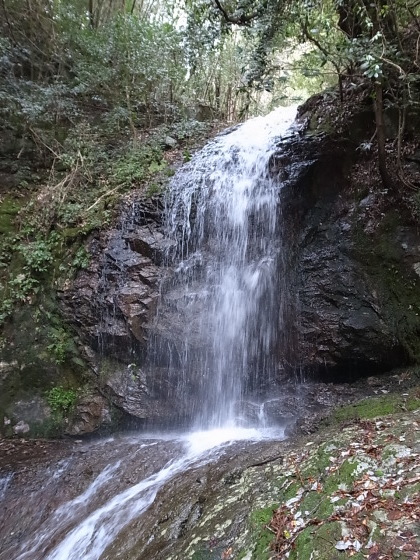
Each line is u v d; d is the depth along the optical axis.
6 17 8.62
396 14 4.72
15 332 6.62
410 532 2.11
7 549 4.08
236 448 4.35
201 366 5.81
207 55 9.76
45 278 6.98
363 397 4.46
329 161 5.75
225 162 7.28
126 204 7.41
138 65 9.30
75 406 6.17
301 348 5.29
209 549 2.61
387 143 5.33
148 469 4.50
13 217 7.68
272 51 5.87
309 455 3.25
